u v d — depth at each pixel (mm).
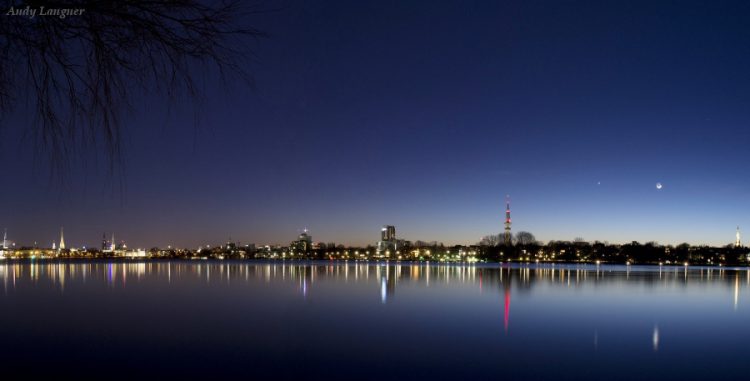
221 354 33406
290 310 55625
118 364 30609
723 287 94750
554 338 39625
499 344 37188
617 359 32781
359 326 44656
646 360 32562
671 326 45562
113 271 166250
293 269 193125
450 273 156875
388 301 65062
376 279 114938
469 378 28531
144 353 33500
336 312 53656
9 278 116000
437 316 51094
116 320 47438
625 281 114812
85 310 54875
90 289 83125
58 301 64188
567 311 55312
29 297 69188
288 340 38281
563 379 28422
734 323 46938
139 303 62000
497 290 83438
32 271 163125
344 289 84062
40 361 31266
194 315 51250
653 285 100312
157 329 42656
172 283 98688
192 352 34000
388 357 33000
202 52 4484
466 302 63688
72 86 4488
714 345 37094
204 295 72688
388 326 44844
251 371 29328
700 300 68125
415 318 49656
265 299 67250
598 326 45125
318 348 35562
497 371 29953
